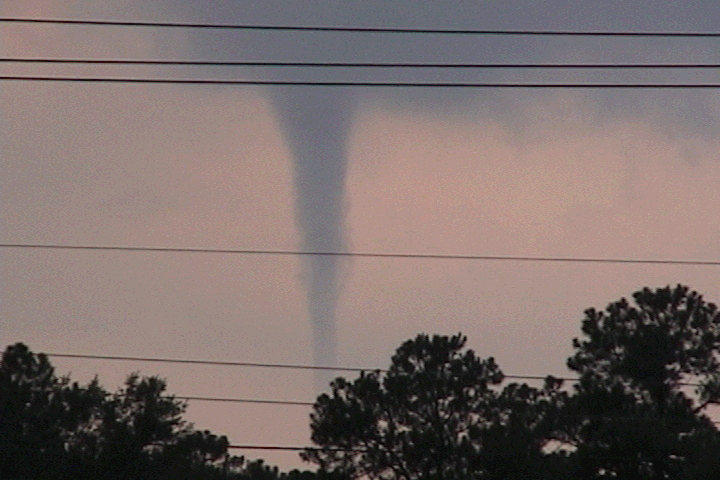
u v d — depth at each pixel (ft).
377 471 488.85
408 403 496.23
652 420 445.37
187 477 425.69
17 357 422.82
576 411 466.29
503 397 493.36
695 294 514.68
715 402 495.82
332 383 500.74
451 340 506.07
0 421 414.00
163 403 428.15
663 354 501.97
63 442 417.28
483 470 451.12
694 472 435.12
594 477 443.73
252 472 454.81
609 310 516.73
